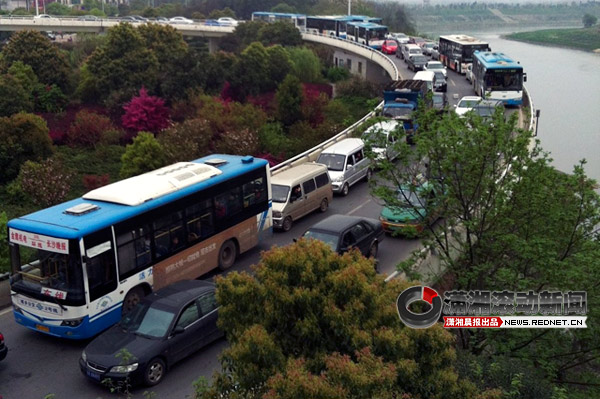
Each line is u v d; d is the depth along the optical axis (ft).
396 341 26.66
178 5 409.69
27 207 93.04
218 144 115.55
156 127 136.56
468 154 39.65
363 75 220.84
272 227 65.41
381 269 58.18
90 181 104.27
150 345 39.45
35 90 157.48
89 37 243.81
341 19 248.52
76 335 43.37
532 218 40.16
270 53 187.32
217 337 43.96
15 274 44.93
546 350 38.96
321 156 85.15
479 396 27.17
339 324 27.27
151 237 48.73
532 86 266.16
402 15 414.00
